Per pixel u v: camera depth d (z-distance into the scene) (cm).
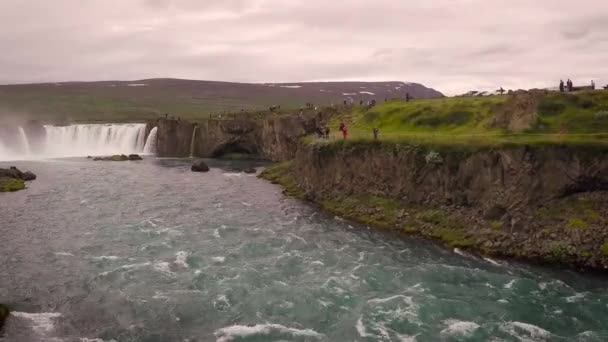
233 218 6034
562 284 3869
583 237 4319
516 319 3328
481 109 7519
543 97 6397
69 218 6022
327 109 11844
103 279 4028
